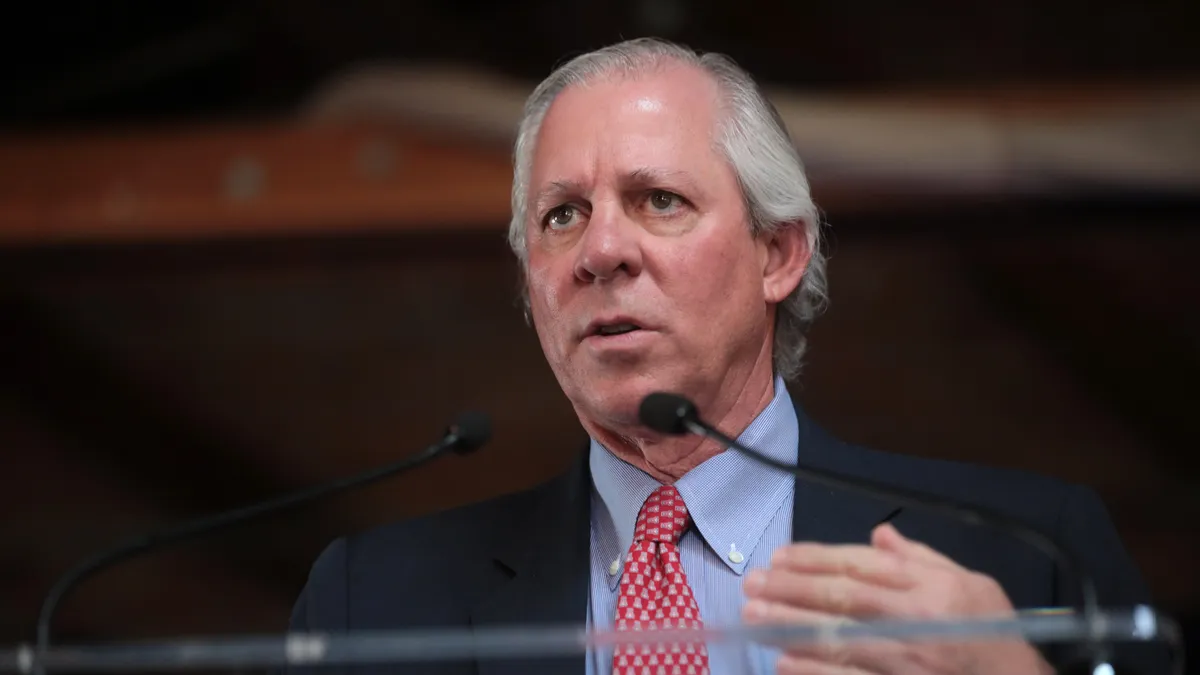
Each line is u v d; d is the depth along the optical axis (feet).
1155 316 60.44
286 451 63.26
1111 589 21.79
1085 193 59.11
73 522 61.98
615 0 63.10
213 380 63.46
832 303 61.57
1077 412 60.95
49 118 65.10
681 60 23.85
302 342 63.82
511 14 63.98
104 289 63.26
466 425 21.72
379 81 63.52
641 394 22.11
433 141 62.59
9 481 62.28
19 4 64.34
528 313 26.14
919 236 60.90
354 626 22.93
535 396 63.26
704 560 22.74
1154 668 20.68
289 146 63.67
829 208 60.18
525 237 25.26
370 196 61.46
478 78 63.10
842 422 61.31
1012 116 60.08
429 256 62.85
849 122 60.03
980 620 16.48
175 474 62.95
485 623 22.45
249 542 61.98
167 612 61.11
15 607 60.80
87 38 65.26
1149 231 60.03
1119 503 60.34
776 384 24.23
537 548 23.25
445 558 23.59
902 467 23.62
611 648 21.31
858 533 22.48
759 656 21.34
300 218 61.62
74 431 62.95
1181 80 60.39
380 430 63.31
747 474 23.13
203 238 61.93
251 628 60.85
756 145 23.36
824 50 62.13
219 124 64.64
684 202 22.59
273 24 64.85
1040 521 22.48
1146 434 60.49
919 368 61.36
